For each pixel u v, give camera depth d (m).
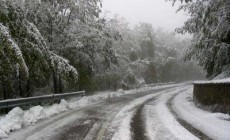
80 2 23.47
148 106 16.72
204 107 15.28
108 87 34.81
